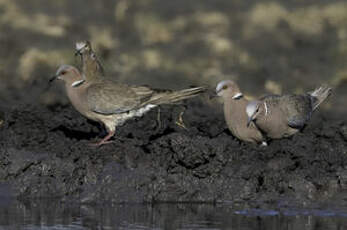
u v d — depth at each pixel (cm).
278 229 1150
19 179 1396
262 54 2625
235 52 2570
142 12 3009
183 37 2761
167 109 1598
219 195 1342
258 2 3161
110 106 1469
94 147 1455
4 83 2270
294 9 3069
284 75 2431
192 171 1388
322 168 1424
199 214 1246
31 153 1459
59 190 1371
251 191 1339
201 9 3064
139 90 1492
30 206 1309
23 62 2370
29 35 2697
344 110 2081
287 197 1332
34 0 3098
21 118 1584
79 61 2442
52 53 2447
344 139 1544
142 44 2716
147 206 1311
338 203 1303
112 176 1374
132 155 1417
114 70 2428
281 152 1441
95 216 1236
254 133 1481
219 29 2825
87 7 3088
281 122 1470
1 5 2984
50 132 1558
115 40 2714
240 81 2375
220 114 1825
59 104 1992
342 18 2898
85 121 1575
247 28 2819
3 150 1455
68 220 1209
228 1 3161
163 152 1436
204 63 2498
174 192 1342
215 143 1395
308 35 2794
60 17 2880
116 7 2966
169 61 2492
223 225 1174
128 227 1165
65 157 1447
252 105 1446
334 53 2580
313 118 1828
